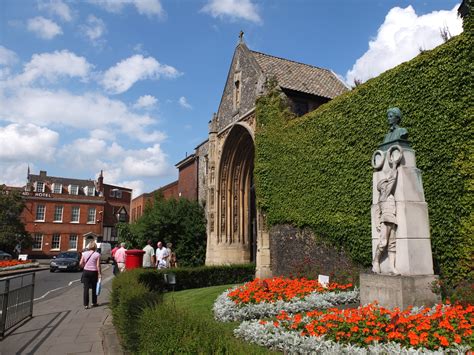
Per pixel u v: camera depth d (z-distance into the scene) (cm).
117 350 658
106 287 1706
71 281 2084
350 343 532
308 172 1431
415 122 1016
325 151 1358
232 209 2277
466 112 902
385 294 731
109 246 4188
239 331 654
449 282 888
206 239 2488
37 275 2473
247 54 2092
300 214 1443
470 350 475
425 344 503
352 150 1238
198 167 2944
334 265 1266
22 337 805
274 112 1697
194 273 1583
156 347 413
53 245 4834
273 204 1609
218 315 838
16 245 4091
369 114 1184
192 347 348
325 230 1312
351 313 634
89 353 682
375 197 823
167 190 3731
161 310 460
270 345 591
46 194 4897
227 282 1666
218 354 335
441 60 973
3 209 3984
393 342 510
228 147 2234
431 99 985
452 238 897
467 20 934
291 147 1545
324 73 2261
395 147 782
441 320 570
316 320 623
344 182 1255
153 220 2420
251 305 849
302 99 1898
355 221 1192
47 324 932
